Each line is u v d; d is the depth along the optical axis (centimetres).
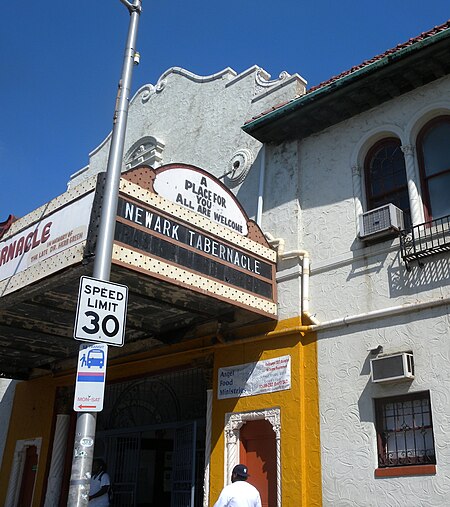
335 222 1092
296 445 975
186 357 1219
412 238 956
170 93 1634
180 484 1188
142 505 1420
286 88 1301
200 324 1152
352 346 976
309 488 945
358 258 1023
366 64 1087
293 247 1127
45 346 1322
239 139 1362
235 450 1060
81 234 829
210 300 1003
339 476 917
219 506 743
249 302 1034
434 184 1008
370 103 1113
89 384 665
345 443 928
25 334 1215
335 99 1114
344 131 1150
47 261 877
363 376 945
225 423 1087
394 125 1070
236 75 1485
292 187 1184
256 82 1381
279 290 1103
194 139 1487
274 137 1247
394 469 861
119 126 801
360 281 1009
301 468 956
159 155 1562
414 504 827
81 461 635
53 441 1459
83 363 669
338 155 1141
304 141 1216
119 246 827
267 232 1186
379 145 1107
